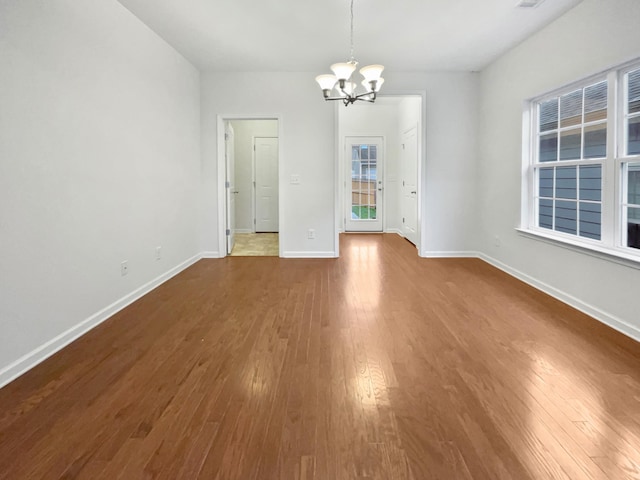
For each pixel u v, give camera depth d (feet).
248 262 18.97
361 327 10.53
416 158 23.15
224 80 19.13
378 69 11.78
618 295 10.25
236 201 30.42
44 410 6.72
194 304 12.55
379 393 7.24
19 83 8.00
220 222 19.89
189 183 17.98
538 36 13.99
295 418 6.48
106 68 11.17
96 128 10.70
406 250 22.15
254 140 30.19
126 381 7.72
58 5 9.14
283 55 16.62
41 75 8.61
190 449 5.73
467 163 19.52
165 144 15.29
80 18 9.96
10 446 5.78
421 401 6.97
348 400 7.01
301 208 19.86
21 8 8.03
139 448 5.75
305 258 19.89
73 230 9.77
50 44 8.88
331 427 6.23
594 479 5.11
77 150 9.89
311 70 18.90
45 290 8.78
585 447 5.73
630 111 10.50
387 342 9.55
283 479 5.15
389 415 6.55
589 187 12.15
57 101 9.13
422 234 19.90
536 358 8.64
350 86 13.05
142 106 13.37
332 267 17.81
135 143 12.91
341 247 23.24
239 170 30.32
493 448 5.72
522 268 15.37
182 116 17.02
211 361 8.58
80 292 10.07
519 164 15.44
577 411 6.63
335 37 14.57
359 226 29.91
